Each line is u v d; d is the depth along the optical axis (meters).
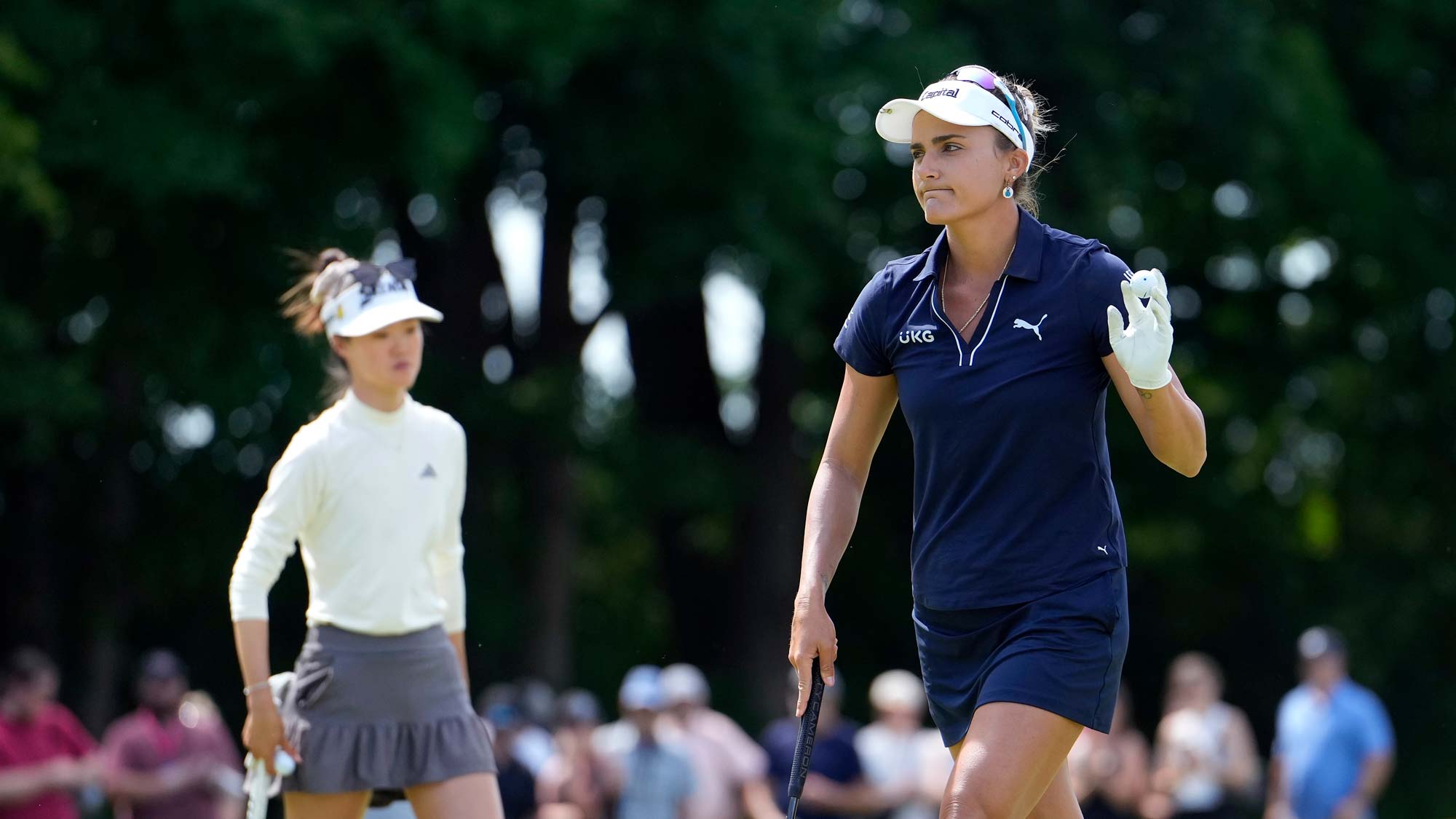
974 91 14.02
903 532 93.38
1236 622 99.06
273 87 55.09
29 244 59.03
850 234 70.00
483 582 77.56
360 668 18.56
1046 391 13.88
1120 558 14.34
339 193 60.50
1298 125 76.06
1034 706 13.56
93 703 67.19
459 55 57.66
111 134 53.19
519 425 73.19
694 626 95.25
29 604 66.75
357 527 18.59
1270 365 90.00
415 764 18.62
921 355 14.34
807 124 62.12
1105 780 40.94
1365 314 88.94
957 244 14.35
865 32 67.69
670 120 62.56
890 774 39.94
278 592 73.75
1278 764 43.00
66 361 57.50
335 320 18.80
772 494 83.31
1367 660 95.31
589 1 56.97
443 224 65.62
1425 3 82.25
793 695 55.62
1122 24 73.75
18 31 53.25
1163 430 13.50
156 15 54.94
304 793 18.58
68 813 36.50
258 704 18.33
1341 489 97.94
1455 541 96.38
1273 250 84.81
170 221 58.44
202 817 37.34
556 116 63.47
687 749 38.97
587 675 99.50
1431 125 84.38
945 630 14.55
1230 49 73.06
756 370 84.56
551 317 75.88
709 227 63.28
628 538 103.44
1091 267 13.91
